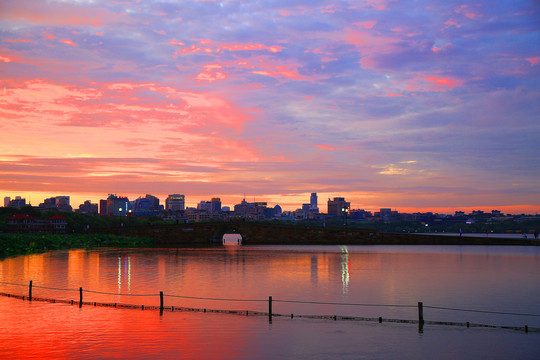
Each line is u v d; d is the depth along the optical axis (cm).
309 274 5900
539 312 3550
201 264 7275
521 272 6162
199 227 14825
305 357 2380
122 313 3359
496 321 3253
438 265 7131
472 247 12706
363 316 3381
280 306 3731
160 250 11106
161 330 2880
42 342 2595
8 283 4988
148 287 4722
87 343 2581
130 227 14600
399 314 3459
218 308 3631
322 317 3259
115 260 8012
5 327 2933
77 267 6738
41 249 10938
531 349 2538
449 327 3000
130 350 2462
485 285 4922
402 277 5594
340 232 14388
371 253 10019
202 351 2453
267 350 2494
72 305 3675
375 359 2364
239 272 6103
